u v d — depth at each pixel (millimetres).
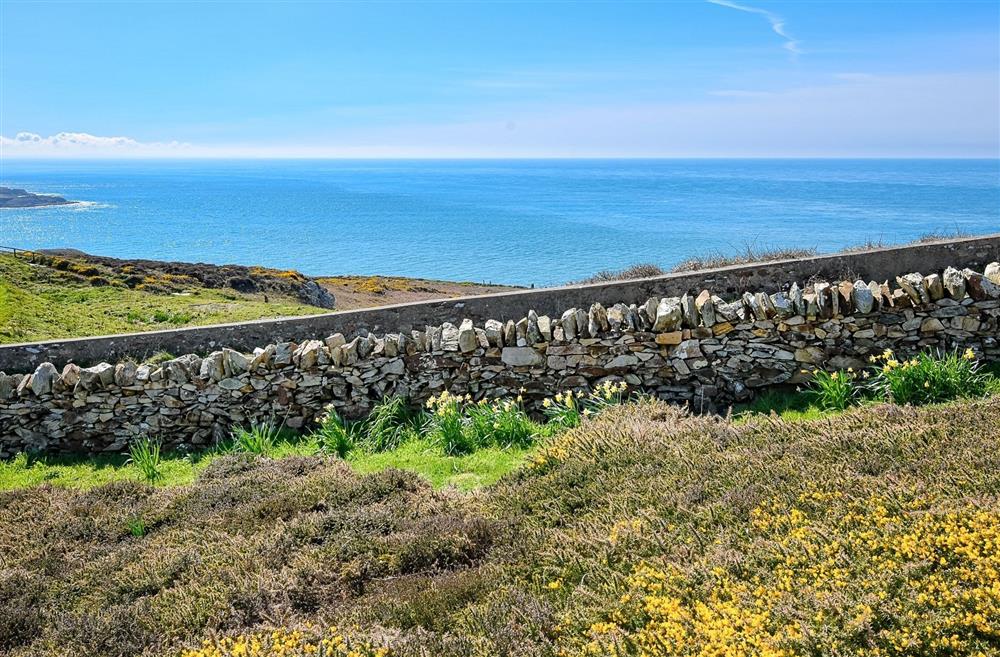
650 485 6824
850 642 4027
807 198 181375
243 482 8711
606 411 9320
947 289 9148
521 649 4637
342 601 5836
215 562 6520
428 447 9766
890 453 6480
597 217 129000
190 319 19016
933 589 4301
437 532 6652
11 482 10258
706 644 4164
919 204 146875
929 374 8445
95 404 11133
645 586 5070
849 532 5082
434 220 132000
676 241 81250
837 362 9438
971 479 5547
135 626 5570
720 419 8695
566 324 10367
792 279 11055
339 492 7961
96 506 8391
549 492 7270
